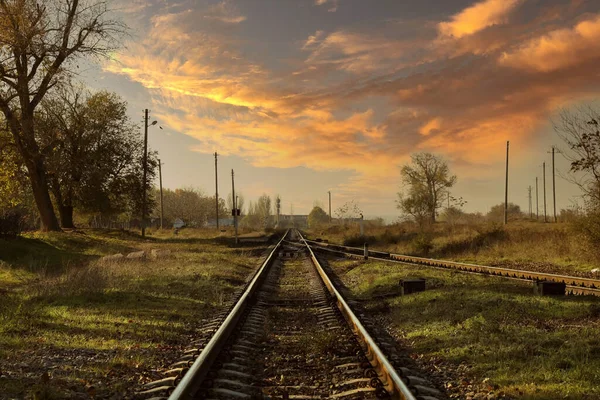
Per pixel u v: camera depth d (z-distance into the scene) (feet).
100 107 164.35
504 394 19.83
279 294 52.29
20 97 112.06
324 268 78.33
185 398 18.15
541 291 40.91
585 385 20.31
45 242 100.37
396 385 18.74
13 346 26.66
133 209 183.32
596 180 70.74
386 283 54.49
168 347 28.45
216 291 52.24
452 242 107.14
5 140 118.93
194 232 222.07
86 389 20.18
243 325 33.63
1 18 98.32
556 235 90.89
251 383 21.54
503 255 87.76
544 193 259.19
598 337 26.71
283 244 157.58
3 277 59.36
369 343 25.49
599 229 70.44
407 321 36.06
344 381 21.53
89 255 95.25
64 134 149.18
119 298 43.73
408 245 118.93
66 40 108.17
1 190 129.80
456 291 43.39
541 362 23.39
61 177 150.92
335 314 37.96
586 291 42.16
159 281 56.29
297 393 20.17
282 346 28.63
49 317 34.76
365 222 281.54
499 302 37.42
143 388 20.63
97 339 29.43
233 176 284.82
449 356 26.11
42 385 19.83
